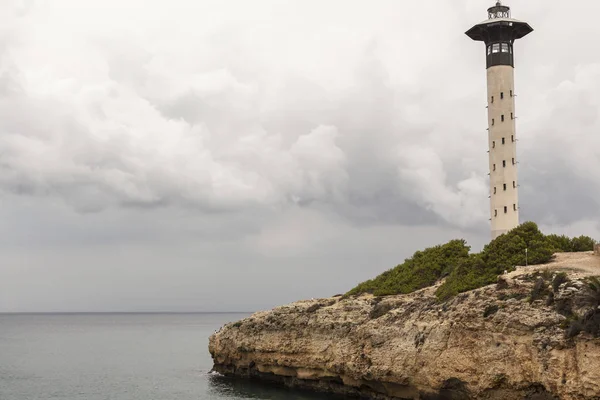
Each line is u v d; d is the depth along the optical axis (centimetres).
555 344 4516
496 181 8569
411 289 7406
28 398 7856
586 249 6562
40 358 13600
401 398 6116
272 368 8100
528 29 8806
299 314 7900
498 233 8462
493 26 8669
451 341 5438
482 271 6356
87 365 11956
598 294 4431
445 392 5488
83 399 7738
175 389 8394
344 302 7769
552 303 4809
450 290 6206
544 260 6100
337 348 6981
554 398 4519
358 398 6850
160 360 13025
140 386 8794
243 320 9081
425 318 5981
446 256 7956
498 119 8625
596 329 4306
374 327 6575
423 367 5697
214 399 7256
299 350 7569
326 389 7350
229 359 8988
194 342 19975
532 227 6725
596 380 4219
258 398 7175
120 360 13038
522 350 4794
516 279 5331
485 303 5291
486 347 5084
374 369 6288
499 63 8688
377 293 7719
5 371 10900
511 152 8512
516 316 4903
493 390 5006
